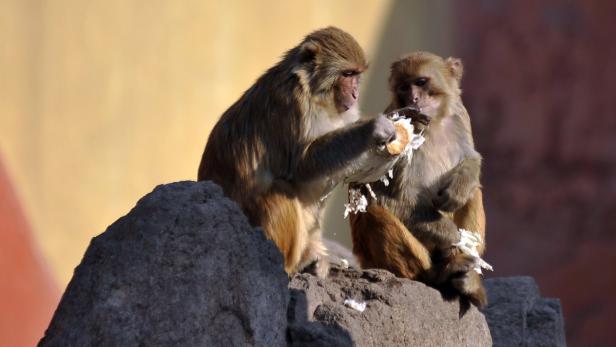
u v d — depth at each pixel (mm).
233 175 9414
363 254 9258
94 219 19203
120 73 19453
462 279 8633
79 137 19094
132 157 19594
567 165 24719
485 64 24547
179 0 20000
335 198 20516
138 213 6555
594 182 24641
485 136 24688
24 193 18422
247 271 6586
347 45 9406
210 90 20328
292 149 9266
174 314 6332
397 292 7945
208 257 6480
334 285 7898
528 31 24656
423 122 9328
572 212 24578
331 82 9312
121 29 19453
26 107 18609
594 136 24672
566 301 24297
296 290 7277
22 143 18531
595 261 24406
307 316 7270
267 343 6605
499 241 24500
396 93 9797
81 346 6219
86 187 19156
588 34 24781
